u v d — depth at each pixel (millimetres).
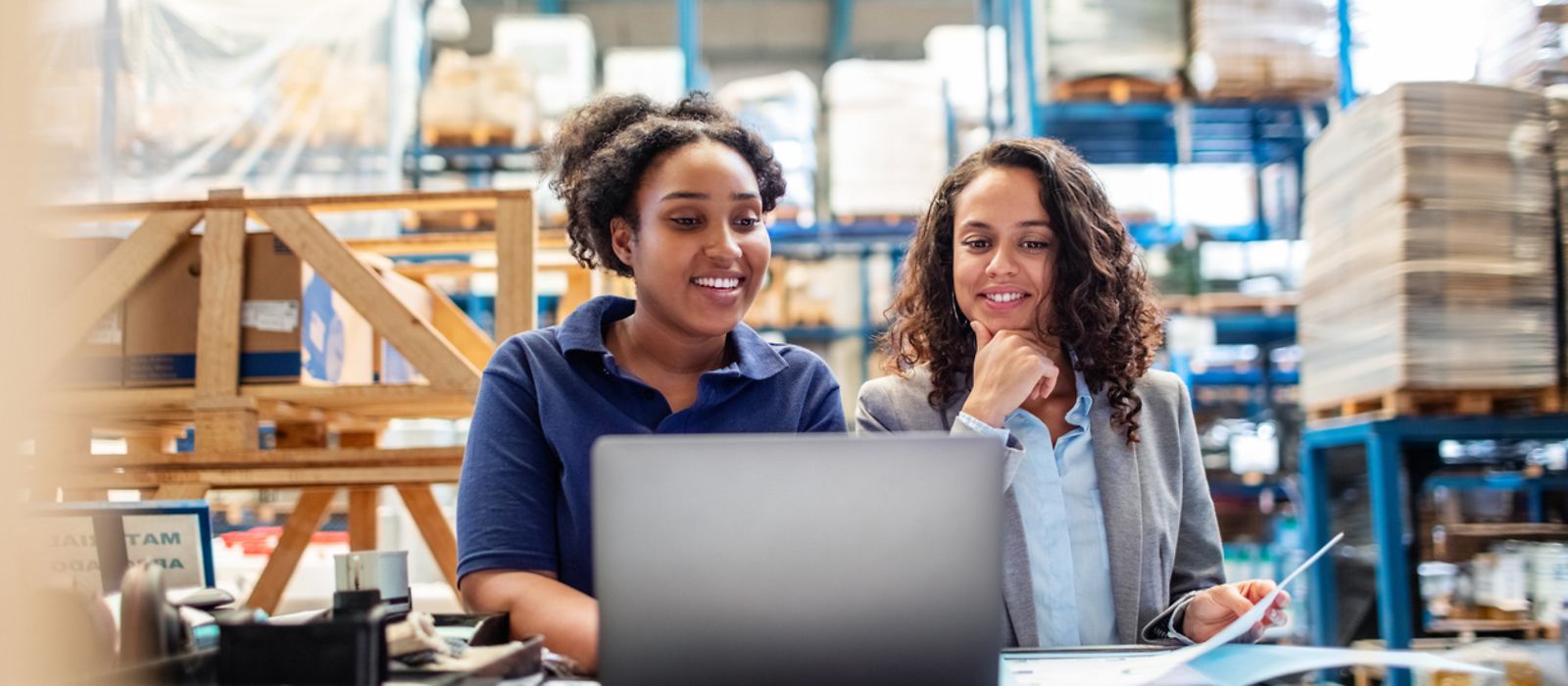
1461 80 3256
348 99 4820
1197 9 5297
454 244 2684
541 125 6000
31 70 509
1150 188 6562
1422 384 3166
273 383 2385
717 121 1770
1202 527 1817
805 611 933
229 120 4535
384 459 2344
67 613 906
